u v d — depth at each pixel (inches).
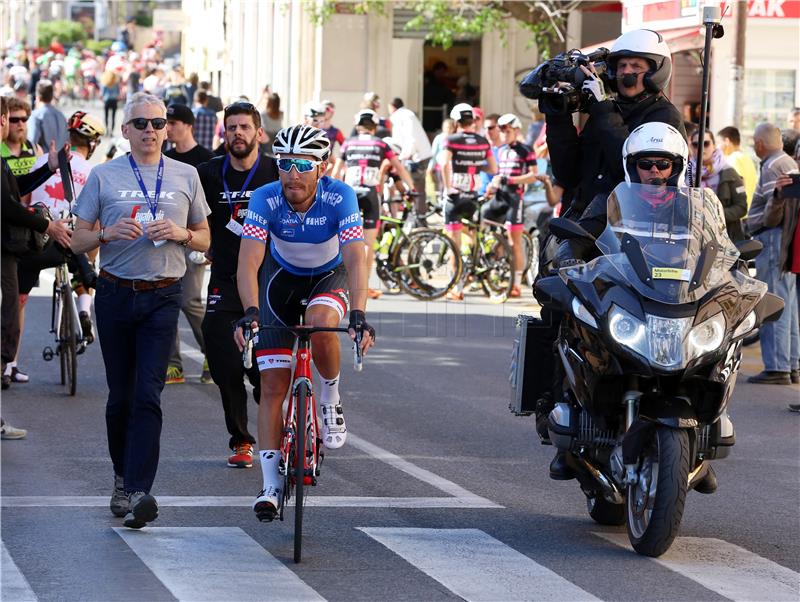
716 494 853.2
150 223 738.8
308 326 682.8
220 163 905.5
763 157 1266.0
